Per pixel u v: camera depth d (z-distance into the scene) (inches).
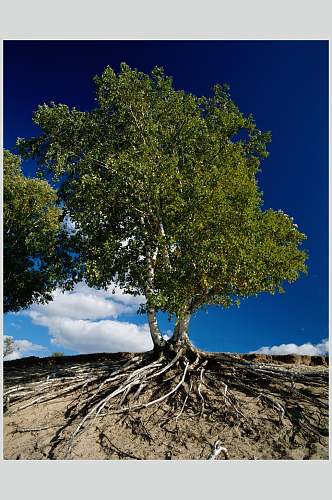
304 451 414.0
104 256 509.7
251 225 481.7
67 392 534.9
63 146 648.4
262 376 556.1
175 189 508.1
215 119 632.4
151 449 424.5
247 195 494.0
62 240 577.6
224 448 413.7
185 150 585.6
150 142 581.6
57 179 605.3
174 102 620.4
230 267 458.6
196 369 564.1
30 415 492.1
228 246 462.0
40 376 613.3
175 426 461.1
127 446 431.2
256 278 484.1
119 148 626.2
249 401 506.9
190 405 502.6
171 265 506.3
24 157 675.4
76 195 529.3
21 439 451.2
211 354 629.0
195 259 462.9
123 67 617.0
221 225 467.5
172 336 611.2
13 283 784.9
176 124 618.8
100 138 640.4
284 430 449.1
